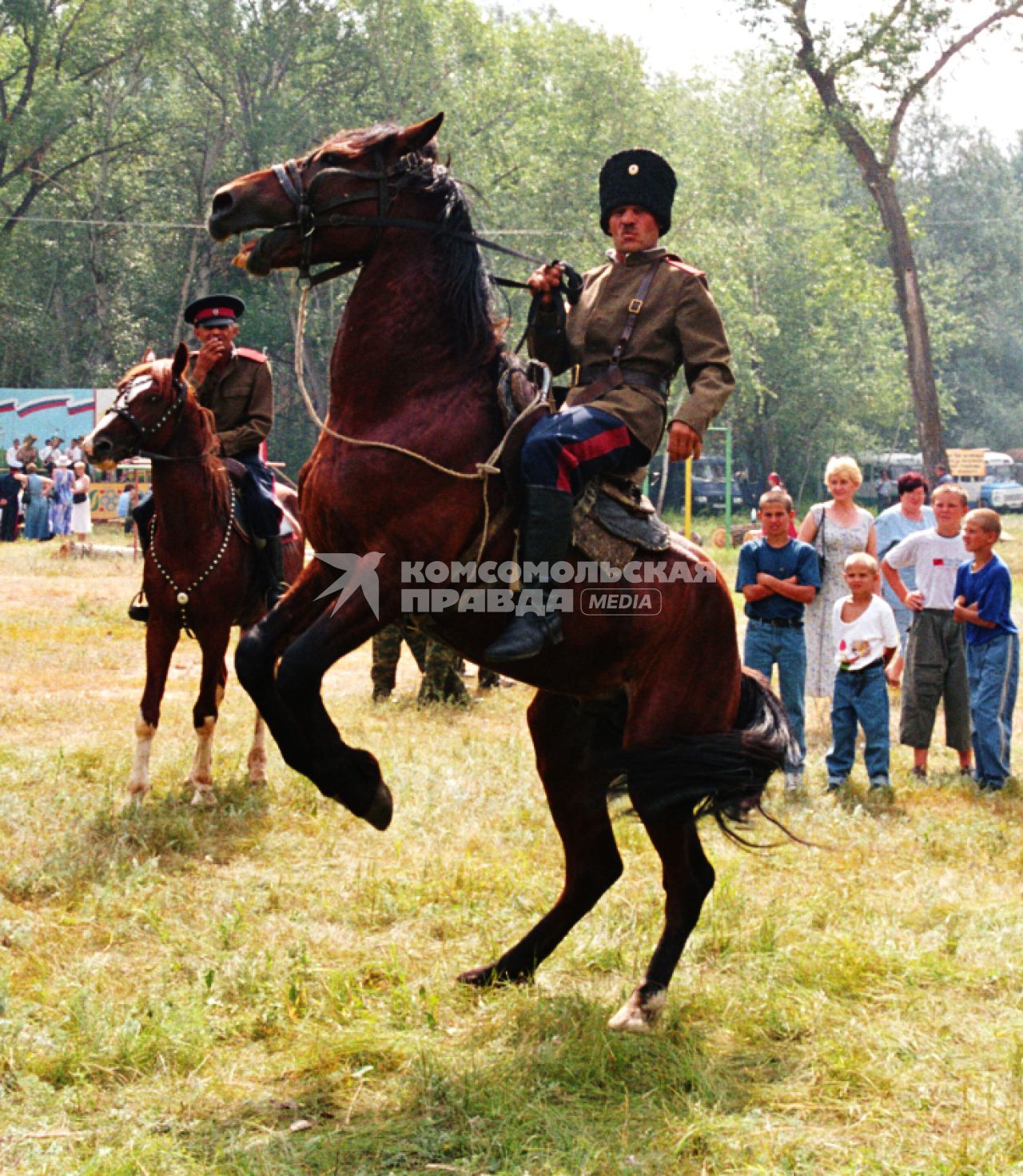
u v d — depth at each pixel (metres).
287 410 49.94
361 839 6.82
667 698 4.73
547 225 41.88
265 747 9.07
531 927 5.49
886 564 9.34
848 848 7.01
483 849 6.69
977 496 50.00
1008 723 8.80
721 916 5.61
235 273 48.19
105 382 44.53
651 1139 3.78
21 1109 3.83
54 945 5.12
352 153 4.49
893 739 10.59
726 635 4.88
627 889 6.06
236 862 6.45
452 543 4.30
